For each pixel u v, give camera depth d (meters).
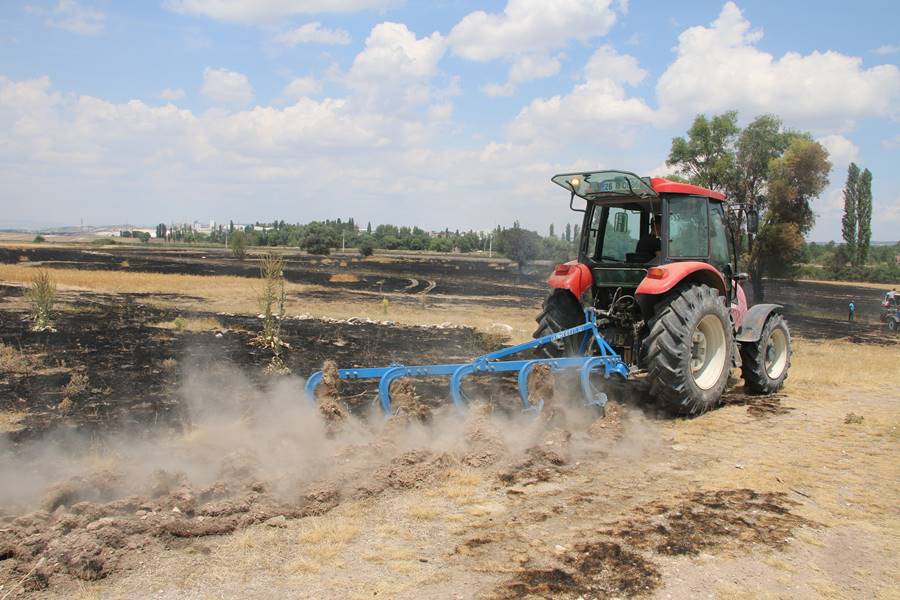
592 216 8.66
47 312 14.64
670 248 7.88
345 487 4.91
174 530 4.10
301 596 3.43
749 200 33.25
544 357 8.27
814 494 5.05
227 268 49.97
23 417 7.30
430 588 3.53
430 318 20.81
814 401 8.79
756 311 9.10
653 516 4.56
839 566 3.88
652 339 7.38
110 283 30.11
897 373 11.98
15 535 3.99
